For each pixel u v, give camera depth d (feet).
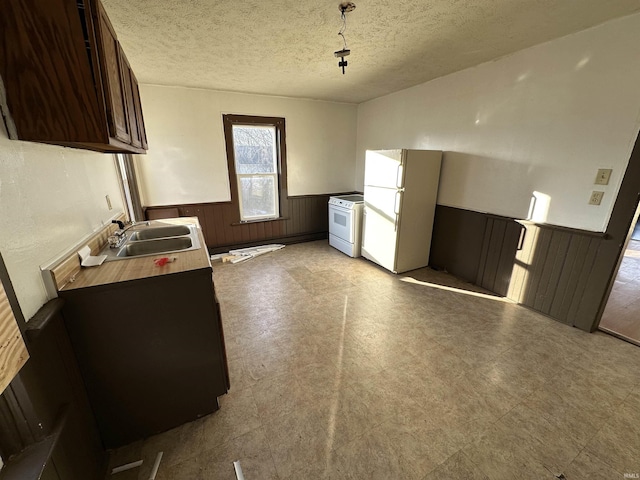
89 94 3.30
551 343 7.22
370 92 13.15
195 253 5.40
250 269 12.30
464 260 11.05
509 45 7.91
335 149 16.02
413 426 4.99
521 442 4.68
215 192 13.57
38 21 3.01
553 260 8.17
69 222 4.61
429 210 11.65
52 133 3.28
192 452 4.61
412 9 5.98
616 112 6.59
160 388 4.78
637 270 11.89
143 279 4.24
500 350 6.97
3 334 2.24
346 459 4.45
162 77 10.54
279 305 9.23
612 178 6.81
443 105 10.89
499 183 9.37
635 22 6.10
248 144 14.01
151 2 5.59
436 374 6.20
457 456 4.47
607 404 5.38
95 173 6.21
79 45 3.16
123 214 8.41
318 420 5.12
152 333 4.50
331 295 9.92
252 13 6.08
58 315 3.72
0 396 2.70
